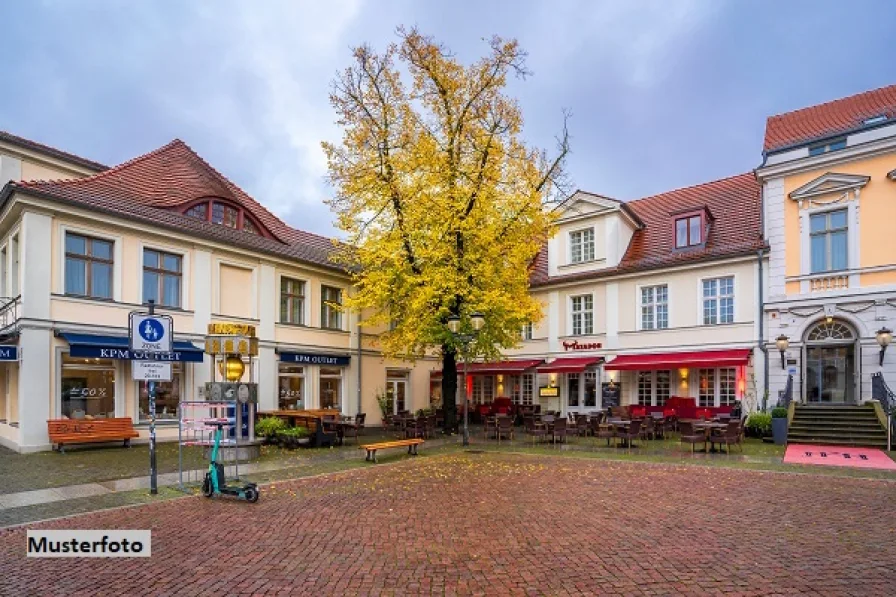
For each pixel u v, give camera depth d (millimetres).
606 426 17781
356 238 20703
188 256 19984
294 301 24109
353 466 13633
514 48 20031
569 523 8172
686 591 5625
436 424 24203
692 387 23031
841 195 19438
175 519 8461
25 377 15695
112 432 16766
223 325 14719
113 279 17953
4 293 19234
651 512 8836
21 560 6648
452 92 19672
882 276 18500
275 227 26734
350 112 19828
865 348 18625
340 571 6230
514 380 29516
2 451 16281
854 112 21750
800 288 20156
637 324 24656
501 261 19953
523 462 14391
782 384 20297
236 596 5566
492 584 5844
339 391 25812
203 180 22984
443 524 8141
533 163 20594
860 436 16969
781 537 7441
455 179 19906
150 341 10336
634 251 25922
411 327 19516
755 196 24406
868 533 7633
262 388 21938
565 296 27344
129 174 20484
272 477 12047
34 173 22906
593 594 5566
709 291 22797
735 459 14656
